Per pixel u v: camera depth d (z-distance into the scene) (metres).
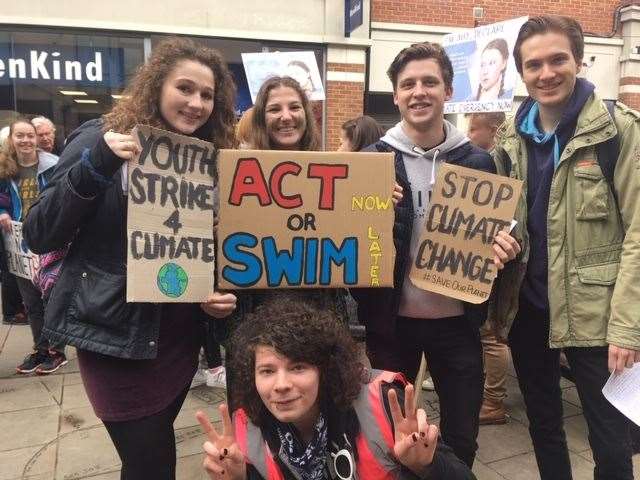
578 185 1.93
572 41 1.95
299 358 1.42
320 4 7.68
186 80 1.74
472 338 2.20
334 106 7.93
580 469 2.84
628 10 8.85
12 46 7.07
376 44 8.16
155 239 1.71
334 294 2.09
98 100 7.40
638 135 1.84
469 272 2.07
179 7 7.30
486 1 8.44
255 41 7.66
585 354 1.98
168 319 1.83
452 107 5.03
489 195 2.06
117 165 1.62
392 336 2.19
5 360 4.40
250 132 2.45
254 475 1.50
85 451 3.05
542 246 2.08
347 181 1.94
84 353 1.76
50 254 2.21
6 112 7.20
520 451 3.07
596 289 1.92
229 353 1.68
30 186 4.20
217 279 1.94
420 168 2.20
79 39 7.20
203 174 1.84
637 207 1.83
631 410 1.79
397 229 2.15
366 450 1.41
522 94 8.35
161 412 1.80
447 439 2.21
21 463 2.94
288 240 1.93
